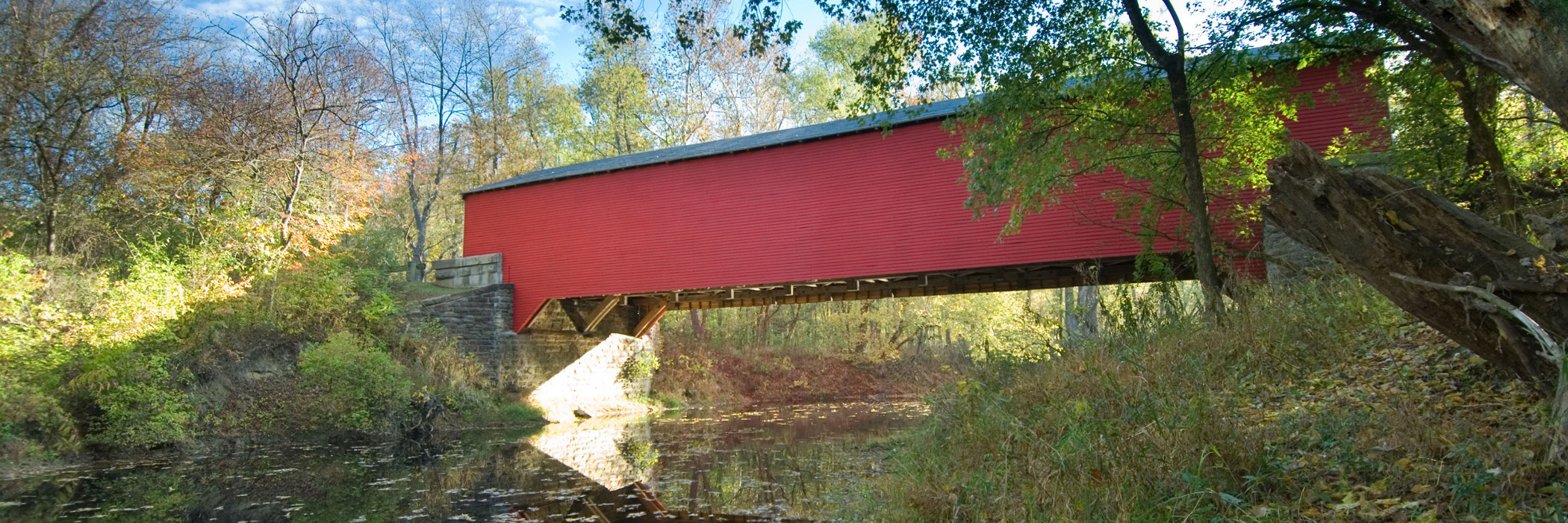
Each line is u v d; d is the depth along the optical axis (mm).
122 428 12633
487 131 30984
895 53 10562
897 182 15859
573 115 31094
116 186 16375
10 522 7566
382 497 8758
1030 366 7539
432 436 15930
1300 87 12852
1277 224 4551
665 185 18328
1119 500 4215
